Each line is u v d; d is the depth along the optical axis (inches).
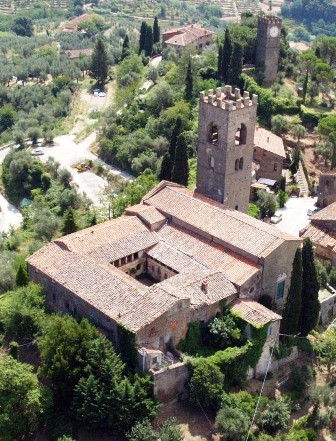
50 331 3218.5
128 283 3442.4
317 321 3757.4
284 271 3764.8
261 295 3693.4
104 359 3134.8
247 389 3410.4
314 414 3380.9
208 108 4092.0
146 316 3211.1
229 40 6732.3
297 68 7214.6
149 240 3912.4
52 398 3149.6
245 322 3400.6
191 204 4037.9
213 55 7322.8
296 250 3494.1
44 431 3179.1
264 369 3513.8
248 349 3366.1
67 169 6338.6
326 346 3617.1
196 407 3270.2
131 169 6269.7
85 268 3570.4
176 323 3299.7
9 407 3063.5
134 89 7613.2
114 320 3240.7
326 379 3612.2
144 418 3085.6
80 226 4776.1
